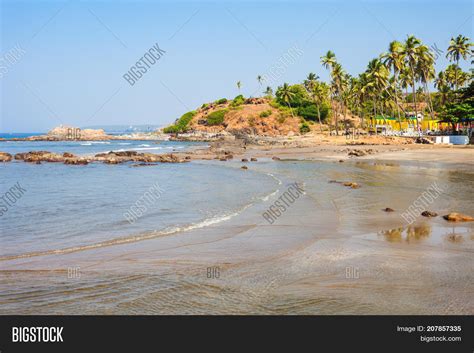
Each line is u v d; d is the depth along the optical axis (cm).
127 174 3195
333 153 5300
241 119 12681
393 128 9856
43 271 859
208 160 4719
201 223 1376
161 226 1341
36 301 701
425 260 915
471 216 1394
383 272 833
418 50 6906
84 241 1141
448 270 842
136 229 1297
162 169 3616
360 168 3284
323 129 11988
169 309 668
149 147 8381
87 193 2172
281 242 1101
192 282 786
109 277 820
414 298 698
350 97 10344
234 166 3862
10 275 834
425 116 10256
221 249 1037
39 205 1794
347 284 766
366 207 1603
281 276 818
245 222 1380
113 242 1126
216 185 2439
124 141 12900
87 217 1511
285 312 653
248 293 730
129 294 729
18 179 2877
